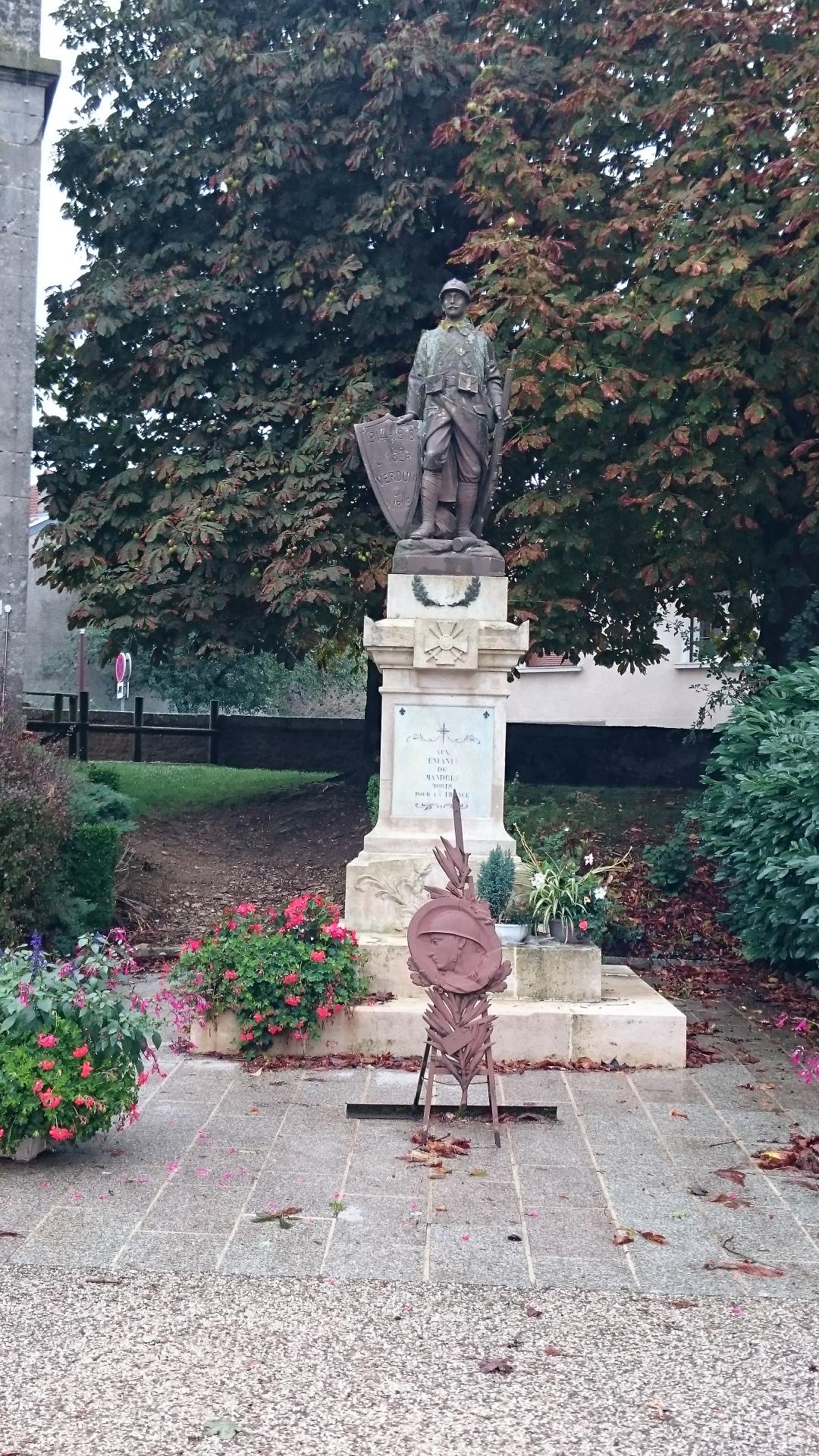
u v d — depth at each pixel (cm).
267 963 817
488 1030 701
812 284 1291
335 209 1636
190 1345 448
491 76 1486
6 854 990
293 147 1560
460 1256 530
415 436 1031
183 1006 838
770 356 1359
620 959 1207
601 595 1555
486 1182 618
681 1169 641
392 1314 475
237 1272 511
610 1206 590
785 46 1445
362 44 1554
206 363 1609
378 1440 390
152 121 1656
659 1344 456
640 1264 525
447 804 972
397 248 1598
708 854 1291
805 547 1488
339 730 2508
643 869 1385
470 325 1031
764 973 1169
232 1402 411
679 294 1333
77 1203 582
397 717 973
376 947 877
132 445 1647
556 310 1380
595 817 1547
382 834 967
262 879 1508
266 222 1622
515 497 1572
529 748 1892
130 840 1583
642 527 1470
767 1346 455
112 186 1655
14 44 1360
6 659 1376
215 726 2538
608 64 1478
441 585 991
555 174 1464
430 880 940
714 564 1429
